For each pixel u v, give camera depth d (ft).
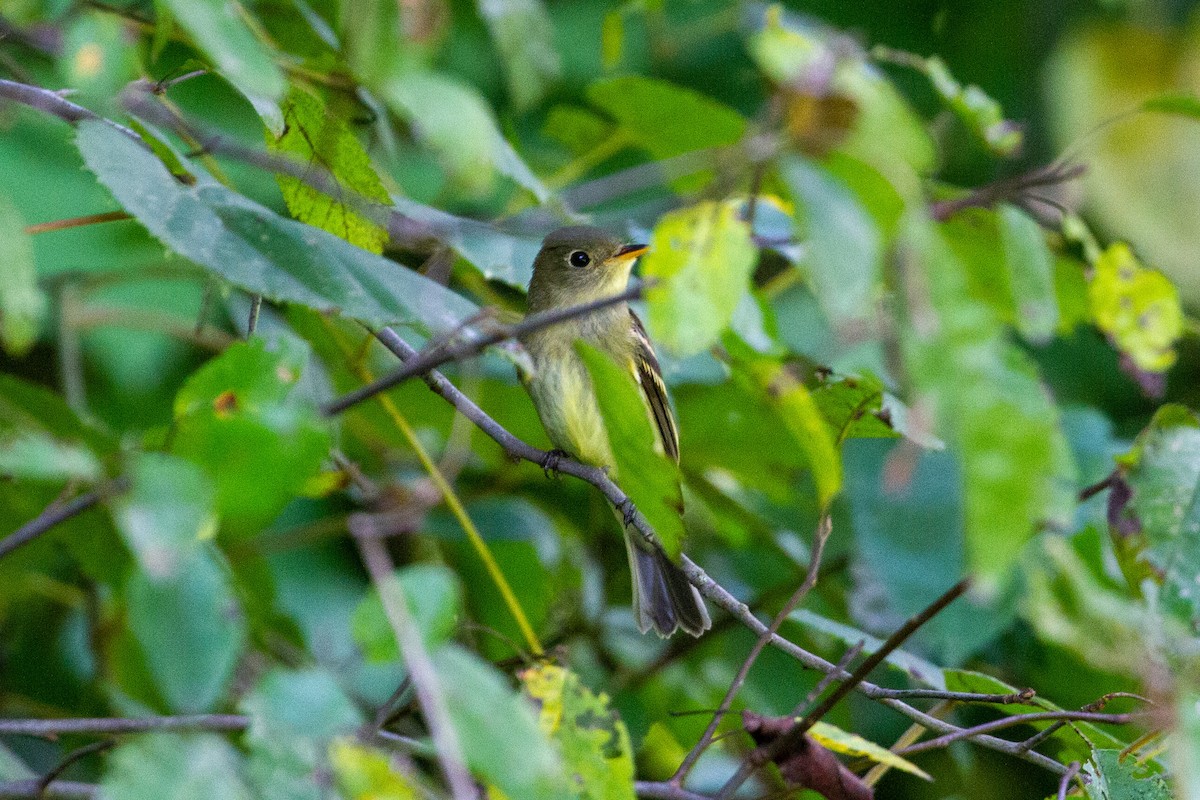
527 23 21.42
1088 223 34.78
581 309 15.53
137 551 12.56
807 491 36.01
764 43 16.38
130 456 13.80
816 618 27.55
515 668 21.63
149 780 12.48
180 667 12.98
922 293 13.04
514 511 33.99
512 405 34.19
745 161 15.33
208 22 13.65
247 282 17.66
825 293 12.85
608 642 34.17
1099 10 37.70
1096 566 30.07
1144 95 36.94
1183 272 34.65
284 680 13.09
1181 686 15.10
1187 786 14.32
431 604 13.48
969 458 12.50
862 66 17.17
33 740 28.96
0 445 14.74
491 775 12.82
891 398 24.04
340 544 33.19
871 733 33.30
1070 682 31.65
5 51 25.79
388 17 14.08
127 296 30.42
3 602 28.30
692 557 35.17
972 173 36.86
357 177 21.97
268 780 12.67
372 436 33.68
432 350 20.15
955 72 38.78
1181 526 19.13
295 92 21.47
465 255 25.93
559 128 32.89
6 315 14.80
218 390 15.34
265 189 30.55
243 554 27.55
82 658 31.14
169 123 21.76
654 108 30.86
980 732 22.24
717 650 33.30
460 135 13.67
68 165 30.01
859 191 14.12
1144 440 19.53
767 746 20.49
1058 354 38.09
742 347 25.04
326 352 31.07
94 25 14.28
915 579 28.86
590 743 16.76
